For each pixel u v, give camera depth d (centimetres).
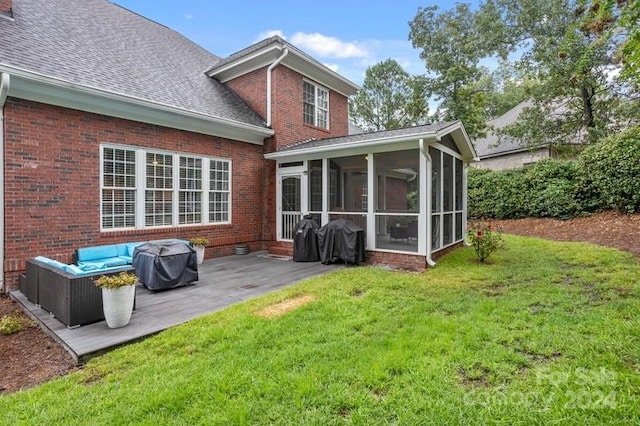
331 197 888
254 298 518
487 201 1441
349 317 413
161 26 1210
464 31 1845
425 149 716
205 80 1076
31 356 359
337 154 847
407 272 682
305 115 1149
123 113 712
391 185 844
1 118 555
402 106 2878
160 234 783
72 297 405
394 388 256
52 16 805
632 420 206
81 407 251
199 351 339
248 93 1087
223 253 934
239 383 270
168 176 806
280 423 223
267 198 1039
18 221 577
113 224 707
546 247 866
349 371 281
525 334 339
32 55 620
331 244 793
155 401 250
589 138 1359
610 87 1320
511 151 1797
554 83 1403
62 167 628
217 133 907
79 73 664
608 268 610
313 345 335
